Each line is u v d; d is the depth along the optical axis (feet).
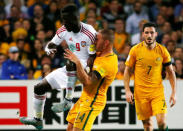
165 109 77.82
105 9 144.66
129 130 102.06
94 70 72.13
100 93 74.43
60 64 115.55
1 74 115.75
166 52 78.07
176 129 101.76
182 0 153.38
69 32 69.26
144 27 77.05
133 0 152.25
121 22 131.64
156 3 150.92
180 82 101.45
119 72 110.01
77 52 70.28
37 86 71.77
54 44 70.74
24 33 134.92
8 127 101.76
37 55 125.29
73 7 67.21
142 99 79.46
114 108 101.91
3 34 134.51
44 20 137.28
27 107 102.01
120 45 130.11
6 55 128.98
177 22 144.97
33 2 154.30
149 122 81.25
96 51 72.64
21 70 115.65
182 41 138.72
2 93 101.81
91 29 69.56
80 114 74.49
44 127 102.06
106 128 101.81
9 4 154.61
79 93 101.35
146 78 78.59
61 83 71.77
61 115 102.27
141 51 78.13
